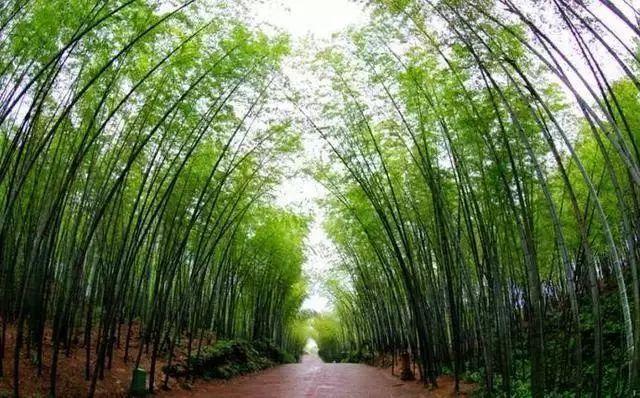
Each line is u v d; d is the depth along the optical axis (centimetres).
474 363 973
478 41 583
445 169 820
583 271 1116
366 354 2436
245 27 736
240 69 752
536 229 851
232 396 849
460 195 818
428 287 1104
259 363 1619
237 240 1416
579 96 449
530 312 668
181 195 877
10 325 797
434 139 820
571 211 933
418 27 649
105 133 769
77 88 676
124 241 693
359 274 1888
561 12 452
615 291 1036
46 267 634
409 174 938
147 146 818
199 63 718
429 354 935
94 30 593
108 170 832
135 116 769
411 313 1213
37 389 582
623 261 1258
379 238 1194
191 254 1154
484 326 806
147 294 1151
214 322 1620
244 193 1165
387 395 865
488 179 738
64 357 733
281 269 1983
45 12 546
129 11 598
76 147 755
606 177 846
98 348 756
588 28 425
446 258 870
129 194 975
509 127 670
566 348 736
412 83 750
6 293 648
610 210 848
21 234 673
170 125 744
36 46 570
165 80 707
